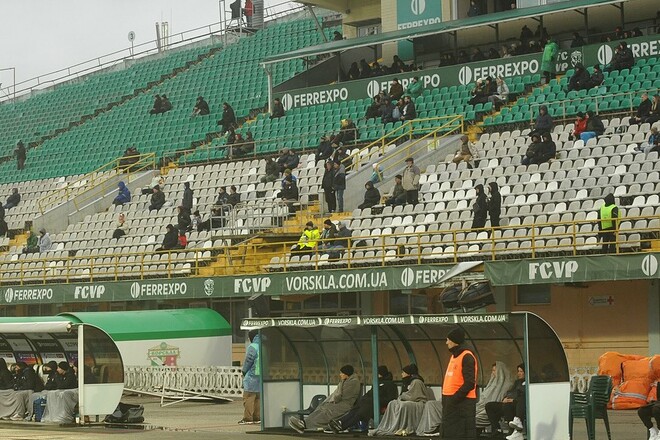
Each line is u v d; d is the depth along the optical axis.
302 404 22.81
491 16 45.22
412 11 49.47
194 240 41.06
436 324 20.53
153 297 38.06
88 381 23.89
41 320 24.72
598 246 29.67
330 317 20.98
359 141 44.44
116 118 60.09
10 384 25.78
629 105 38.72
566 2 43.59
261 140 47.16
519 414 18.66
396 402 20.42
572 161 35.59
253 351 24.34
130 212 46.09
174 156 51.84
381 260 34.00
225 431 22.55
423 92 46.25
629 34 42.66
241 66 61.03
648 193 32.12
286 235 38.41
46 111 66.69
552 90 41.94
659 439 17.72
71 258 41.41
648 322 29.62
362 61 49.53
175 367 32.69
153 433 22.09
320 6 54.94
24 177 57.88
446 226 34.75
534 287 31.97
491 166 37.66
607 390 18.80
